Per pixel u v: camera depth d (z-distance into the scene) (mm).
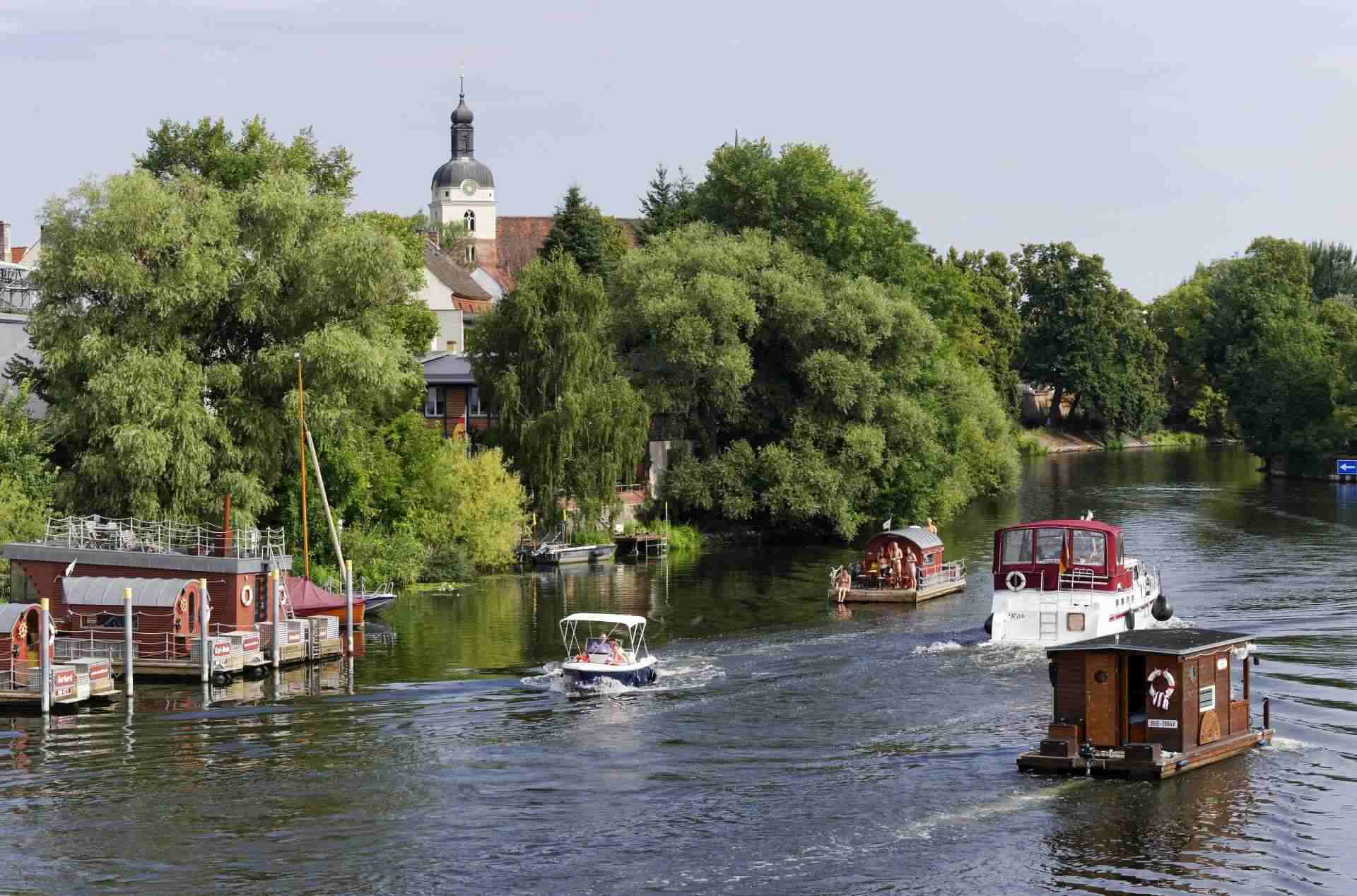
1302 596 88125
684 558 114688
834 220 139625
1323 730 56156
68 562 73375
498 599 93000
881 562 93188
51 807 48719
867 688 64125
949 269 165375
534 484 111062
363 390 86062
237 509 81688
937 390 144750
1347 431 178625
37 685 62469
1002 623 73812
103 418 80188
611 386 114062
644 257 124562
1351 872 42438
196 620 69938
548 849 44750
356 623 79312
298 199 86188
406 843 45281
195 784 51094
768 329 124812
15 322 99000
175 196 83625
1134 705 51500
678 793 49750
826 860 43562
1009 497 157375
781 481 120875
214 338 86625
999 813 47125
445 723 59250
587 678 64812
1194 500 152000
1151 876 42281
